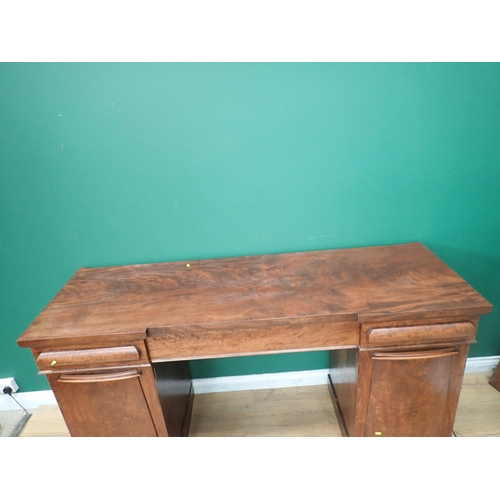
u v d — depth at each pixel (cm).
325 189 137
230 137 128
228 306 107
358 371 108
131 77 119
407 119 127
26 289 147
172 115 124
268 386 170
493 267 150
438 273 118
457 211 141
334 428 148
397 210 141
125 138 127
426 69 121
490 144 131
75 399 110
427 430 117
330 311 100
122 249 143
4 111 120
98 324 103
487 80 123
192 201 137
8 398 169
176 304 111
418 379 108
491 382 162
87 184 132
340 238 145
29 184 130
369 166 134
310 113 126
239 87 122
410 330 100
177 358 107
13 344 158
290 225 142
